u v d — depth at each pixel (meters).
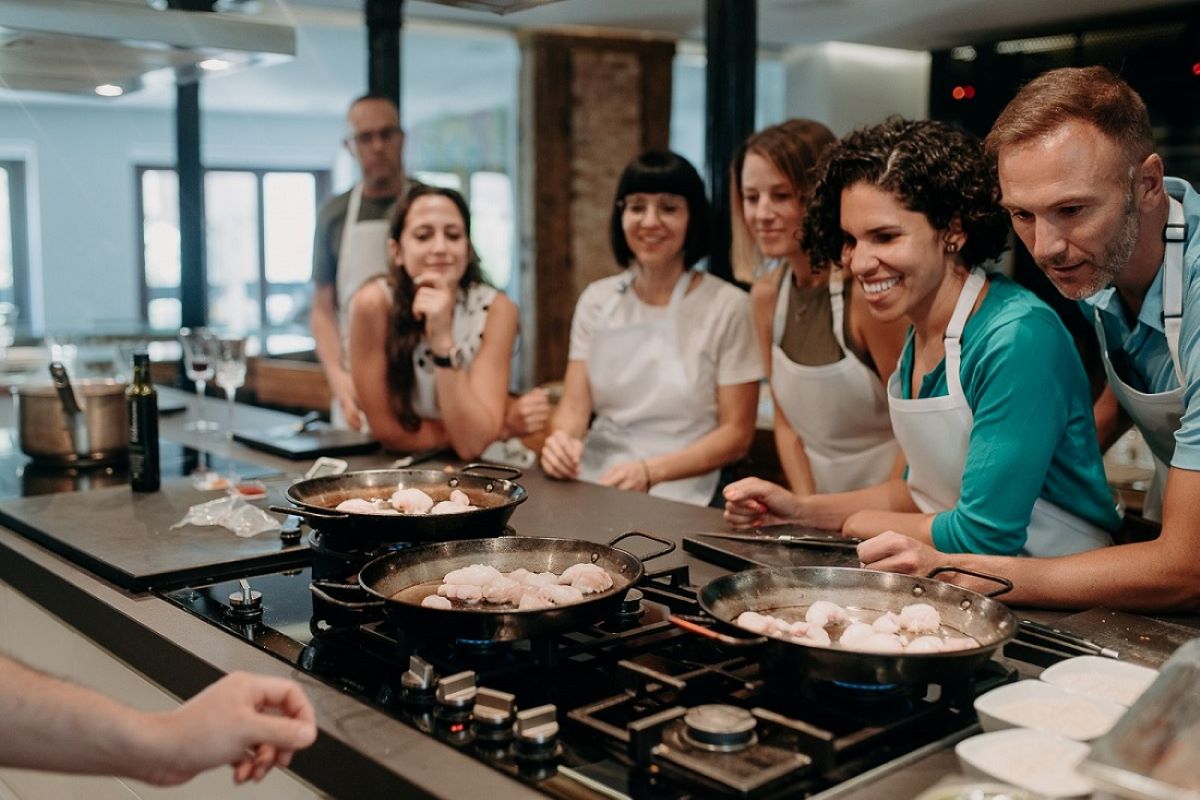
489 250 8.64
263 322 10.41
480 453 2.72
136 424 2.24
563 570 1.50
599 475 3.07
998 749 1.01
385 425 2.80
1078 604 1.51
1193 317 1.56
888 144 1.69
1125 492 3.11
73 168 9.10
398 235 2.77
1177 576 1.46
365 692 1.25
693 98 8.05
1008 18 5.04
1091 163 1.44
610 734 1.08
